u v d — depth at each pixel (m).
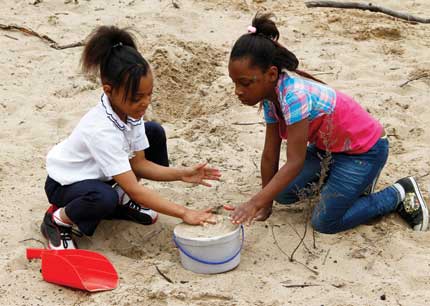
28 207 4.42
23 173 4.87
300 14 8.68
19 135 5.50
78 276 3.56
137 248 4.07
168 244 4.16
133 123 3.95
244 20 8.41
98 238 4.18
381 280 3.71
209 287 3.61
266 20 3.84
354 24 8.30
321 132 4.01
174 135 5.57
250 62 3.75
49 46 7.35
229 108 6.09
